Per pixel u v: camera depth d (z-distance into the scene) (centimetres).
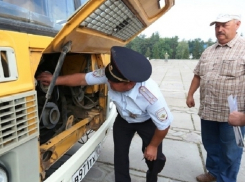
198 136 379
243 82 194
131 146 338
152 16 215
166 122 165
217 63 204
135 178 257
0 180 103
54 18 182
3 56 102
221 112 205
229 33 193
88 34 149
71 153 281
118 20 168
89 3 115
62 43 129
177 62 2781
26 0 148
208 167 247
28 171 117
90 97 245
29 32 135
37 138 122
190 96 254
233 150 207
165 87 851
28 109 113
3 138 100
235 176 218
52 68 183
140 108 170
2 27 114
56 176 138
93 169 273
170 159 302
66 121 197
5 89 100
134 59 151
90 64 213
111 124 251
